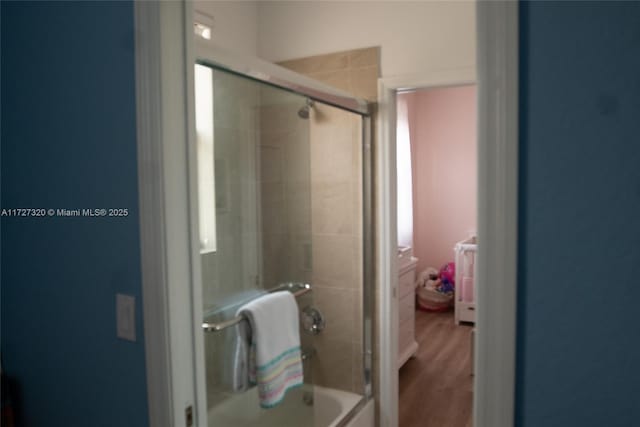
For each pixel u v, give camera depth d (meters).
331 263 2.81
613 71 0.67
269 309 2.21
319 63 2.78
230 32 2.76
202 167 2.05
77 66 1.23
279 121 2.41
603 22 0.67
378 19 2.62
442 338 4.50
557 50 0.70
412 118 5.61
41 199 1.34
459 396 3.28
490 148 0.75
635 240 0.67
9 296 1.46
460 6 2.42
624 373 0.69
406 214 5.21
